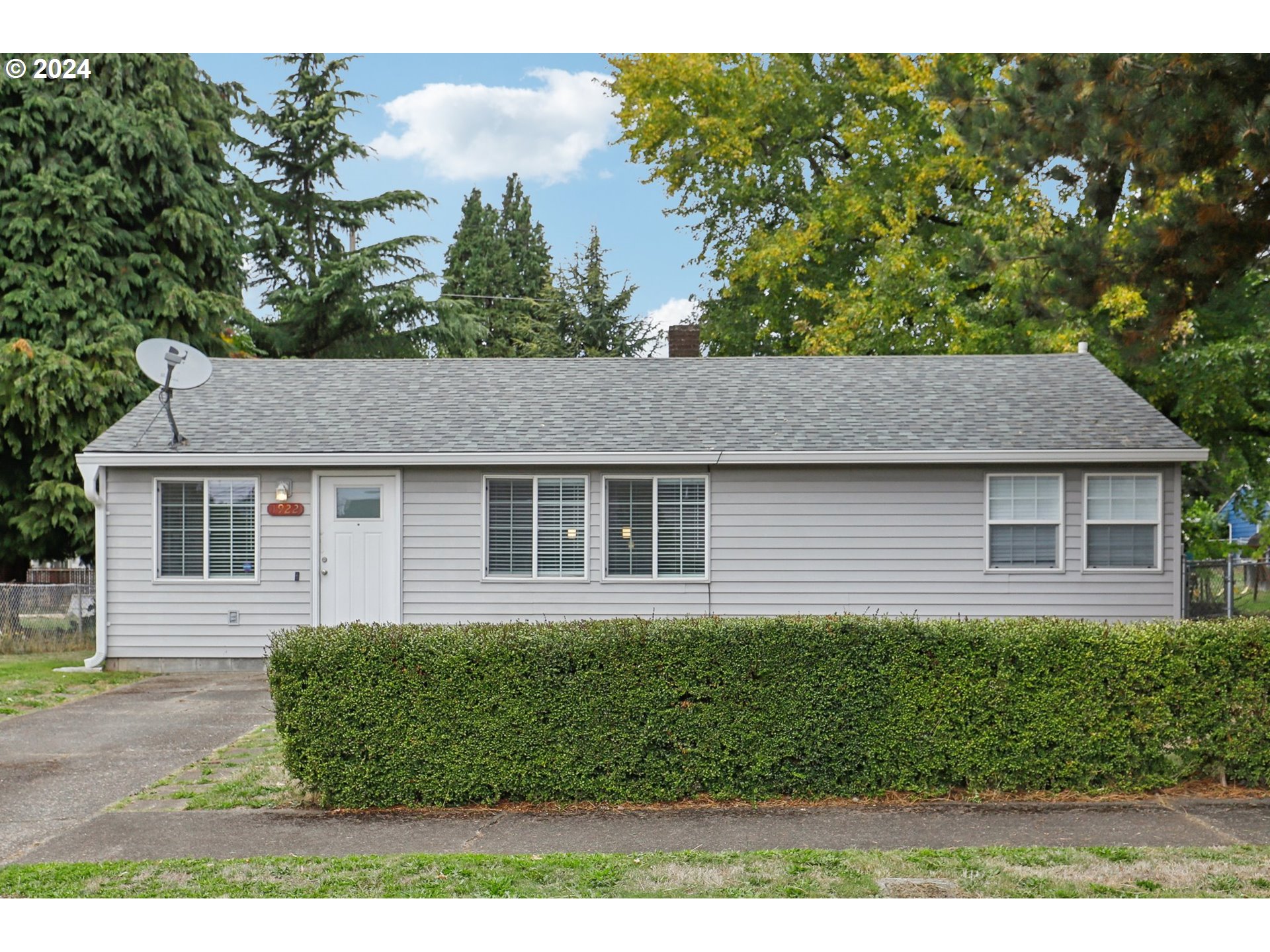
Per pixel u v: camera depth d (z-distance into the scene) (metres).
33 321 20.98
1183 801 7.55
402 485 14.82
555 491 14.82
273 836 6.95
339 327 33.06
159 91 23.45
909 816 7.25
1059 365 17.27
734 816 7.32
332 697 7.65
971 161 22.09
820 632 7.73
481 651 7.69
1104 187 10.79
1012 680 7.73
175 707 11.87
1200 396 17.92
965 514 14.54
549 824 7.18
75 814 7.49
